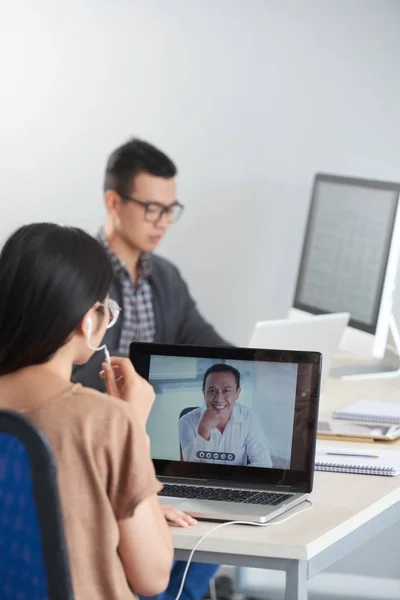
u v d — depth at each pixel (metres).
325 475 2.22
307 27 4.21
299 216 4.32
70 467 1.46
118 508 1.50
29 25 4.00
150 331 3.66
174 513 1.88
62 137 4.08
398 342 3.40
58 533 1.36
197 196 4.25
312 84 4.25
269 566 1.80
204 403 2.08
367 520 1.98
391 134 4.28
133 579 1.55
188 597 2.16
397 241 3.23
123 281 3.59
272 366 2.07
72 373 1.94
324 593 3.19
